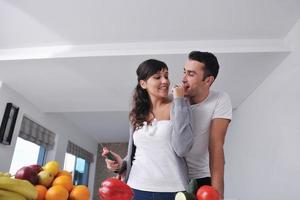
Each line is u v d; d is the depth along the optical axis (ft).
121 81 7.74
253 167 8.19
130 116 3.14
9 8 5.49
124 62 6.72
